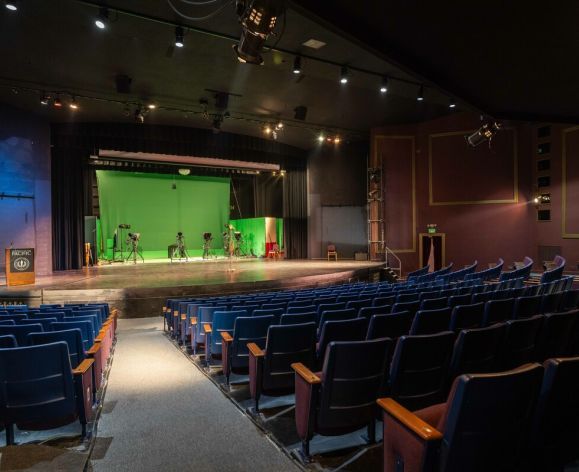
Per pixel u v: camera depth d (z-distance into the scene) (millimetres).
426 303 4680
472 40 6004
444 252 15242
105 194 17625
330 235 17828
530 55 6172
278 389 3457
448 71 6980
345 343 2590
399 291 6754
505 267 14531
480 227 14859
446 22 5680
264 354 3387
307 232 18250
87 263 14219
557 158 13562
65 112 12523
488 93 7598
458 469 1780
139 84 10758
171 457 2779
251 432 3139
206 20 6484
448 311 3840
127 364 5160
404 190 15641
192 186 19344
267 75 10430
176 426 3258
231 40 7117
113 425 3289
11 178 11828
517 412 1855
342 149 17609
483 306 4074
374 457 2730
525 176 14445
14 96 11211
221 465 2670
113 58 9195
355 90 11609
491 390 1736
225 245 19406
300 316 4062
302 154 18188
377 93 11852
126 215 18031
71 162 14281
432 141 15422
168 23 6566
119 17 6402
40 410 2842
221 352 4695
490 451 1838
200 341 5430
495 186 14695
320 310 4863
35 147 12523
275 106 12844
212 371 4750
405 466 1922
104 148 14164
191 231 19406
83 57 9102
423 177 15555
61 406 2904
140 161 14664
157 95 11586
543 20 5297
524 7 5070
